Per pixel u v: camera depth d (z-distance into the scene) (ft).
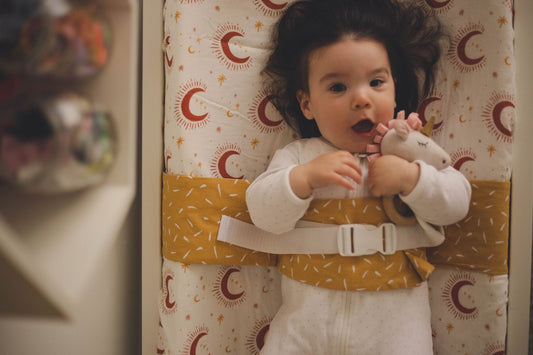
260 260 2.39
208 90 2.36
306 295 2.14
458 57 2.47
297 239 2.19
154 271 2.40
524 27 2.36
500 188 2.31
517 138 2.35
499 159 2.32
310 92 2.29
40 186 1.12
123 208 1.26
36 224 1.19
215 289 2.39
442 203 2.02
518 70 2.36
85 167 1.18
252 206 2.10
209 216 2.27
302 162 2.31
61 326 2.02
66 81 1.28
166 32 2.35
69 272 1.11
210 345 2.36
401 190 2.04
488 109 2.36
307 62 2.30
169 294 2.32
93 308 2.26
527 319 2.41
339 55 2.13
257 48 2.50
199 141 2.32
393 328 2.08
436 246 2.49
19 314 1.16
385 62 2.20
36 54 1.09
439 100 2.54
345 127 2.17
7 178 1.09
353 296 2.10
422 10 2.53
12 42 1.07
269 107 2.54
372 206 2.14
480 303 2.38
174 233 2.27
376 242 2.09
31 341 1.86
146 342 2.41
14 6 1.07
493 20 2.34
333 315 2.09
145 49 2.34
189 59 2.29
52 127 1.09
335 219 2.14
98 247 1.17
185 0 2.28
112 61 1.30
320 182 1.97
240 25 2.46
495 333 2.35
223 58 2.41
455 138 2.47
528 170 2.36
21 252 0.93
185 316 2.27
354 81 2.15
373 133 2.21
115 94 1.30
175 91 2.27
